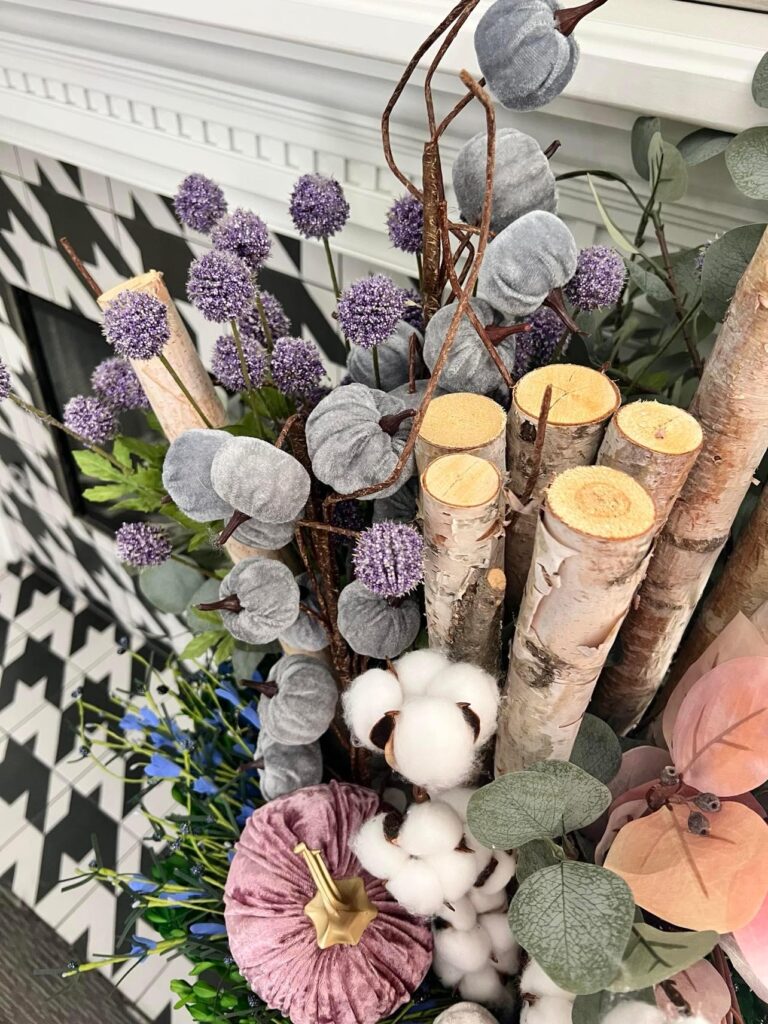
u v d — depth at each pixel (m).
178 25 0.60
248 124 0.67
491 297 0.41
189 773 0.65
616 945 0.34
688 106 0.46
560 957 0.35
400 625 0.46
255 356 0.48
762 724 0.39
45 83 0.79
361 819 0.53
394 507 0.49
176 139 0.74
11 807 1.44
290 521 0.42
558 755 0.44
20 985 1.21
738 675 0.40
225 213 0.52
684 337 0.52
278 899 0.51
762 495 0.45
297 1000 0.48
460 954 0.47
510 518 0.44
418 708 0.38
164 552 0.54
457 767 0.39
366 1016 0.48
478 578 0.41
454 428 0.40
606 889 0.36
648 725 0.57
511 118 0.53
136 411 1.16
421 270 0.50
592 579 0.34
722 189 0.51
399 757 0.39
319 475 0.42
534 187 0.42
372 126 0.60
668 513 0.40
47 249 1.09
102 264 1.03
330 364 0.87
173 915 0.59
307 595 0.55
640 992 0.38
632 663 0.51
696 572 0.46
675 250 0.55
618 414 0.38
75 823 1.41
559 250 0.40
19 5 0.69
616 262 0.45
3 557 1.88
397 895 0.45
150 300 0.44
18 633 1.73
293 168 0.68
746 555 0.47
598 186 0.55
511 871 0.47
